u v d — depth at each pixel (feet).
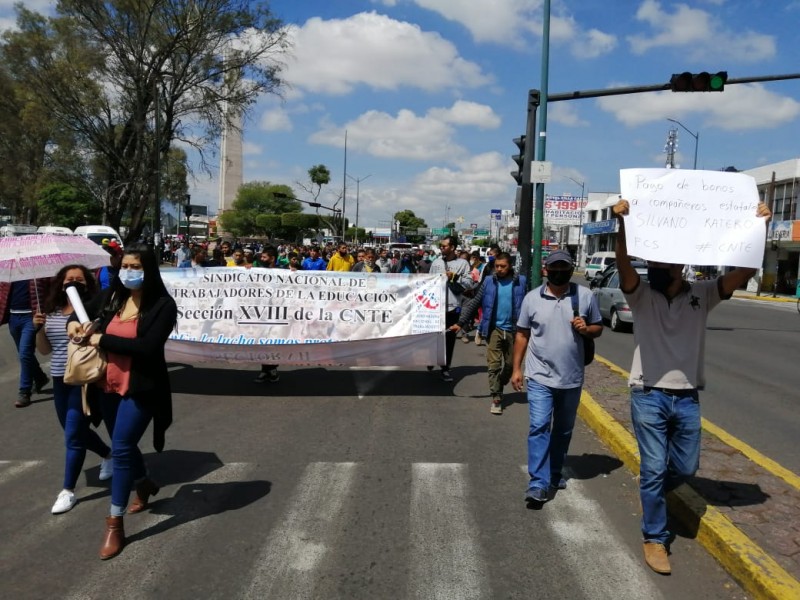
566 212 202.80
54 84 100.58
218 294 27.61
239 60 100.63
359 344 27.45
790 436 22.86
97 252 23.31
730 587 12.07
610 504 15.92
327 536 13.88
